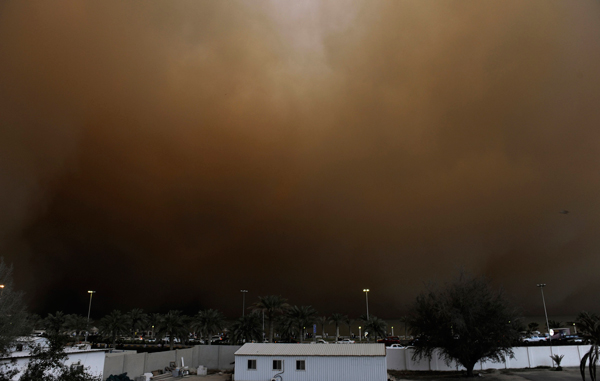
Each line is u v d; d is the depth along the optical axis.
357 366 32.47
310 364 33.06
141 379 34.84
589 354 20.66
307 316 61.22
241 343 53.00
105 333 60.94
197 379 38.25
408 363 40.25
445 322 33.62
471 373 34.56
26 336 18.98
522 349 39.19
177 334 58.69
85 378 15.57
